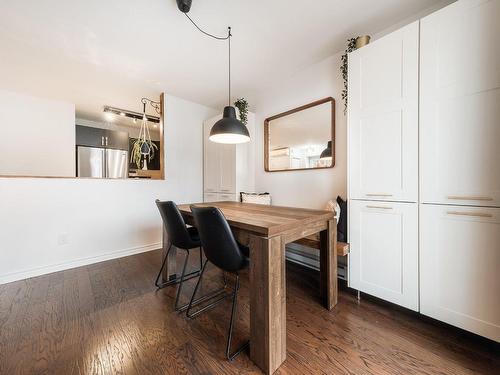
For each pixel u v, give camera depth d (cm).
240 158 323
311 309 172
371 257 178
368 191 179
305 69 270
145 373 113
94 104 387
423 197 151
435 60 145
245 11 179
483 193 128
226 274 238
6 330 145
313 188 264
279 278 122
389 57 166
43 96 353
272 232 118
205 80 296
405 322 155
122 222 297
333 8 178
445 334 143
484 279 129
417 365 118
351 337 140
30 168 349
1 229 218
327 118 248
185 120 360
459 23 135
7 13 176
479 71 129
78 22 188
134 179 308
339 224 205
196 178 374
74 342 134
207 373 114
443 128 142
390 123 166
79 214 264
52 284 214
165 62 252
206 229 133
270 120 314
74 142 385
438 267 146
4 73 278
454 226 139
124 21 187
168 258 219
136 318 160
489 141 126
